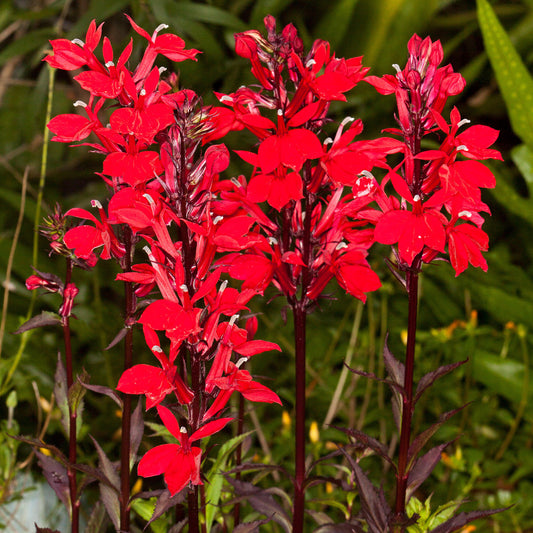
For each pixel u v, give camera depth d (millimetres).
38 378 1508
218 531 1056
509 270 1617
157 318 909
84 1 1984
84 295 1630
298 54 944
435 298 1635
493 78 1979
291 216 971
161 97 927
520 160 1601
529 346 1576
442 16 1945
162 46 946
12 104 1963
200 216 930
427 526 1001
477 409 1472
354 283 963
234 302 939
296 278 980
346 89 933
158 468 918
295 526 1003
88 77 931
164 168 943
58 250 979
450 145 930
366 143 942
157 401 909
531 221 1631
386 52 1727
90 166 1928
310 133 937
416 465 993
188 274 926
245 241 925
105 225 959
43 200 1796
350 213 957
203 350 929
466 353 1422
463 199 937
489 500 1298
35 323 996
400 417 979
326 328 1627
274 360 1634
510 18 1917
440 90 933
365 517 987
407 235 922
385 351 983
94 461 1424
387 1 1651
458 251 934
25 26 1991
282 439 1299
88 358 1594
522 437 1485
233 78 1582
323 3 1815
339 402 1433
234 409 1097
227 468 1066
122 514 996
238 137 1537
